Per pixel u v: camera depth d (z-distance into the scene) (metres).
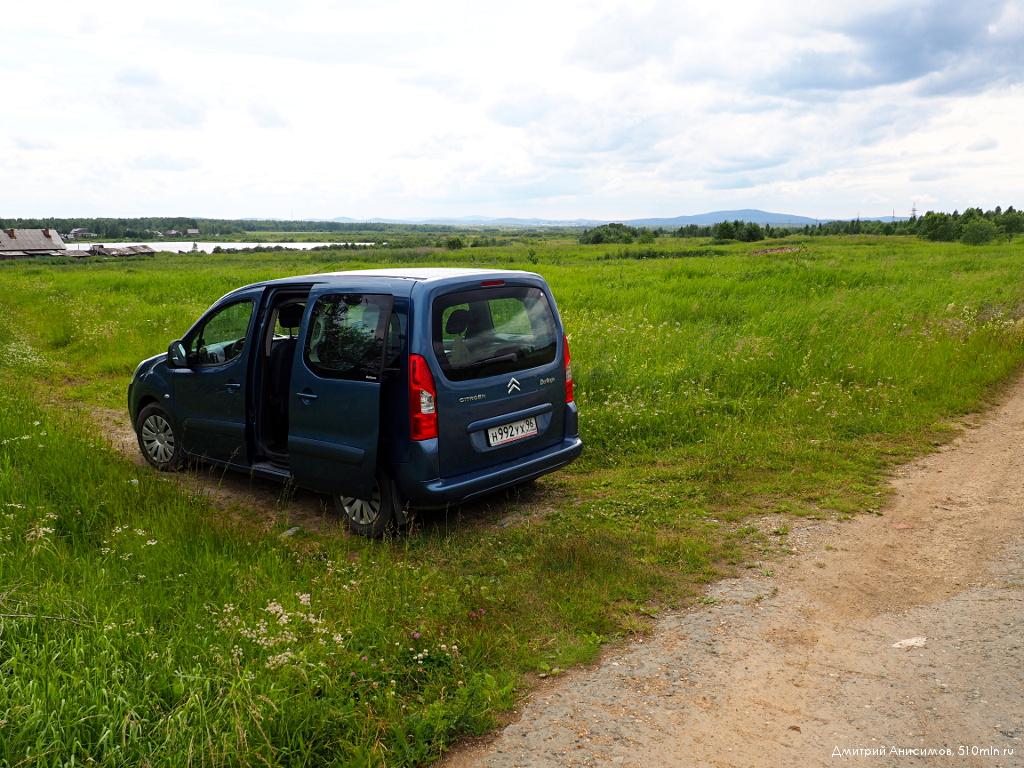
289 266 48.28
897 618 3.58
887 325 11.27
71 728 2.49
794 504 5.23
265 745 2.51
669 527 4.90
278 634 3.13
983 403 7.96
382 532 4.77
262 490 5.96
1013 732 2.62
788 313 12.34
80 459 5.78
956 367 9.05
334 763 2.57
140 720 2.57
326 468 4.87
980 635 3.32
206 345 6.04
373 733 2.71
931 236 80.31
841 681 3.05
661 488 5.68
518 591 3.89
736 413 7.66
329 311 4.90
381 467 4.68
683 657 3.30
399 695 2.99
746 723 2.79
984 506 5.02
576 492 5.70
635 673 3.19
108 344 12.87
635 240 103.44
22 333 13.91
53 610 3.27
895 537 4.59
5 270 47.94
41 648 2.94
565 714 2.91
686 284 19.91
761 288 18.23
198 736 2.51
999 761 2.47
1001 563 4.10
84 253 108.81
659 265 32.59
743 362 8.88
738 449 6.46
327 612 3.55
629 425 7.18
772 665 3.21
